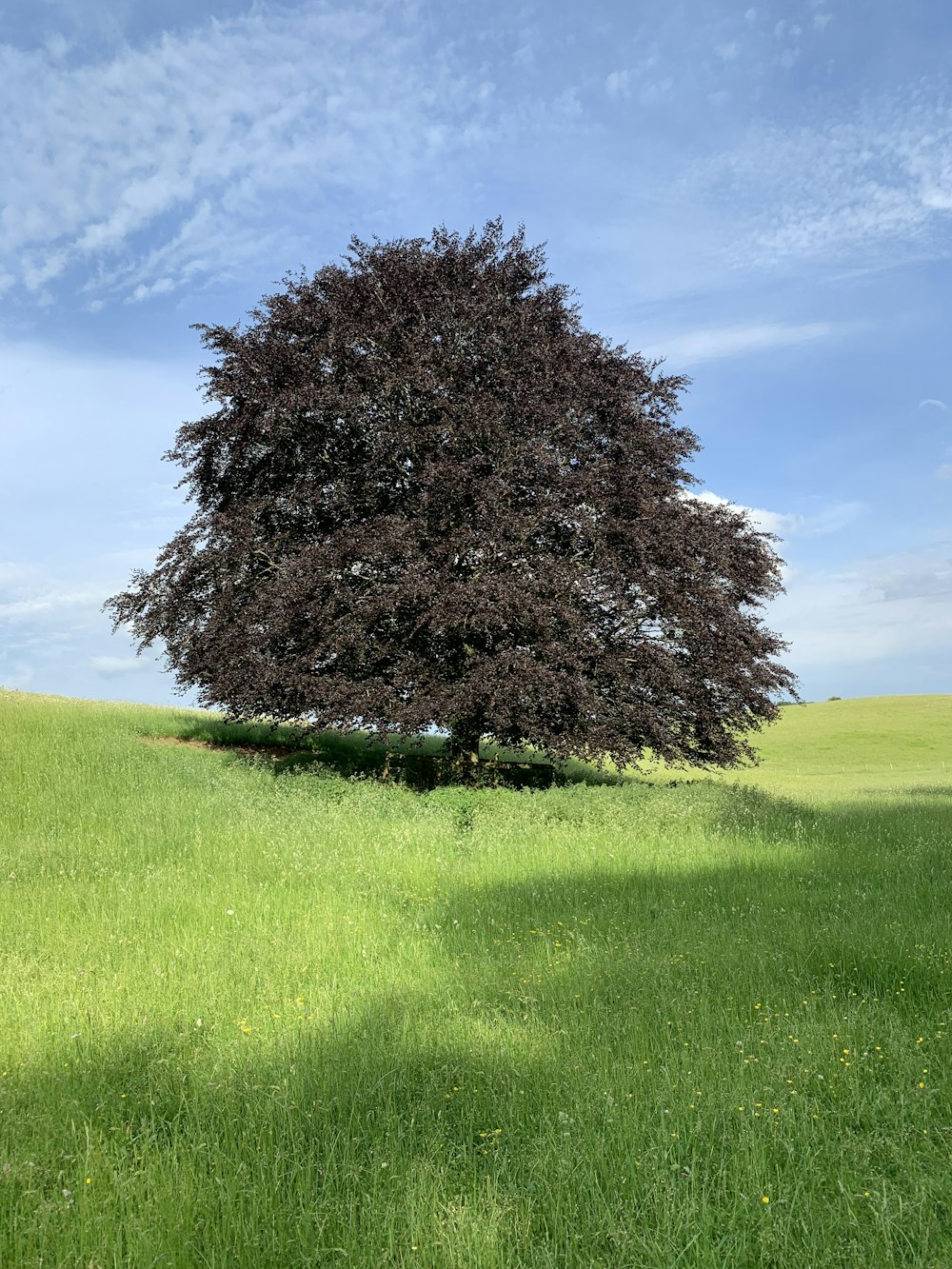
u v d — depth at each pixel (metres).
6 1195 3.91
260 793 18.09
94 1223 3.73
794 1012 6.16
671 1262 3.45
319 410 21.45
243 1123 4.61
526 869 11.86
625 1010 6.32
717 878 11.15
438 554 20.31
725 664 22.45
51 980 7.18
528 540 21.59
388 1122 4.53
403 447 21.23
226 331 24.38
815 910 9.44
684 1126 4.49
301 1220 3.69
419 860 12.20
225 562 23.08
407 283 22.75
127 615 25.03
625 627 22.66
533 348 21.45
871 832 15.11
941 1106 4.74
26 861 12.56
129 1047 5.64
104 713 27.36
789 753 46.03
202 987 6.93
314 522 22.92
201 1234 3.67
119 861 12.59
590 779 27.17
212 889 10.62
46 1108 4.77
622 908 9.60
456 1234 3.60
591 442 22.81
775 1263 3.57
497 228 24.25
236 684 21.64
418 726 19.67
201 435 24.23
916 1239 3.63
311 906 9.83
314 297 23.91
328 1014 6.29
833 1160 4.22
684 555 21.69
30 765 19.09
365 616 19.92
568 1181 3.99
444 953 7.97
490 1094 4.96
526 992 6.77
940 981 6.77
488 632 19.98
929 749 45.62
